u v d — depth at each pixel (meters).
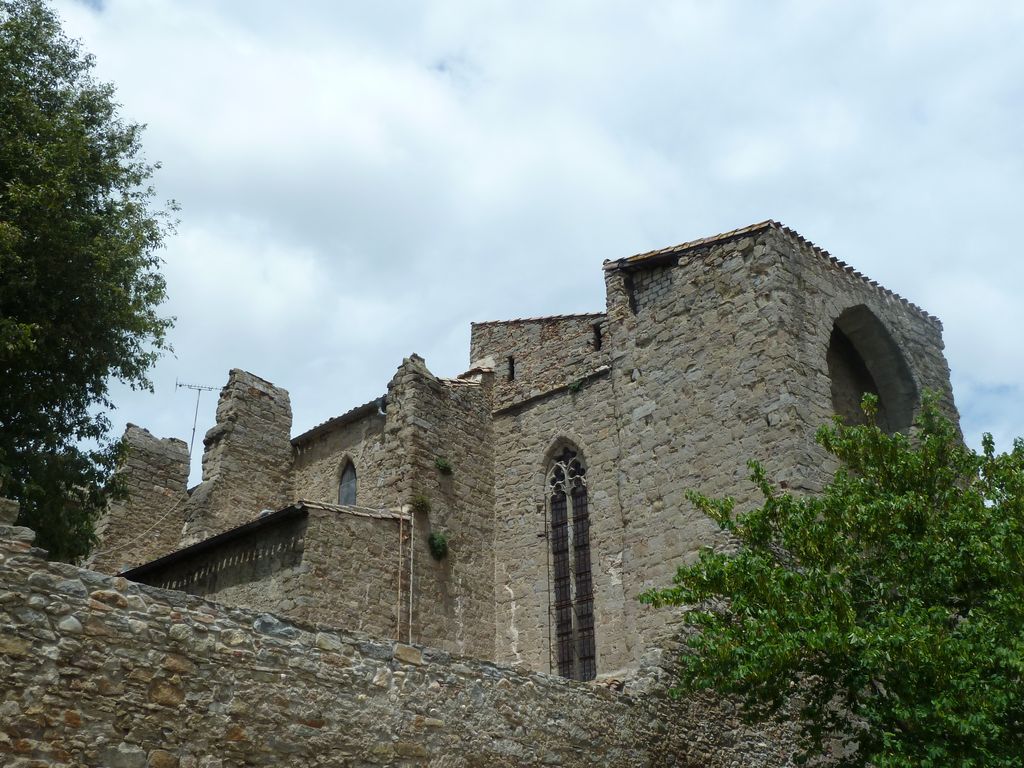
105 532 31.06
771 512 15.79
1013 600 13.29
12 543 10.10
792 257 23.52
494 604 25.62
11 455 19.25
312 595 20.83
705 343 23.58
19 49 20.23
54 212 18.86
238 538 22.45
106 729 10.05
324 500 28.88
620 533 24.12
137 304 21.19
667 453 23.42
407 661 12.86
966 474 16.06
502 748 13.48
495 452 27.62
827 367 23.02
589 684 15.38
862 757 14.12
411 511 24.02
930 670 12.93
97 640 10.28
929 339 26.89
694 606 19.39
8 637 9.73
